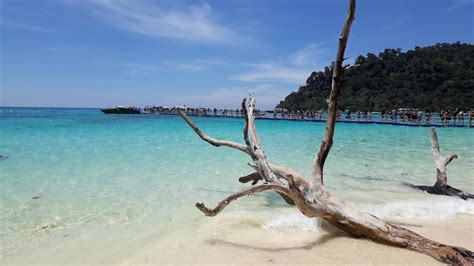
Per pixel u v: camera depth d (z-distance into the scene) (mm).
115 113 60562
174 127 26797
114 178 8164
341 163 10609
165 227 4988
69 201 6258
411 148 14664
